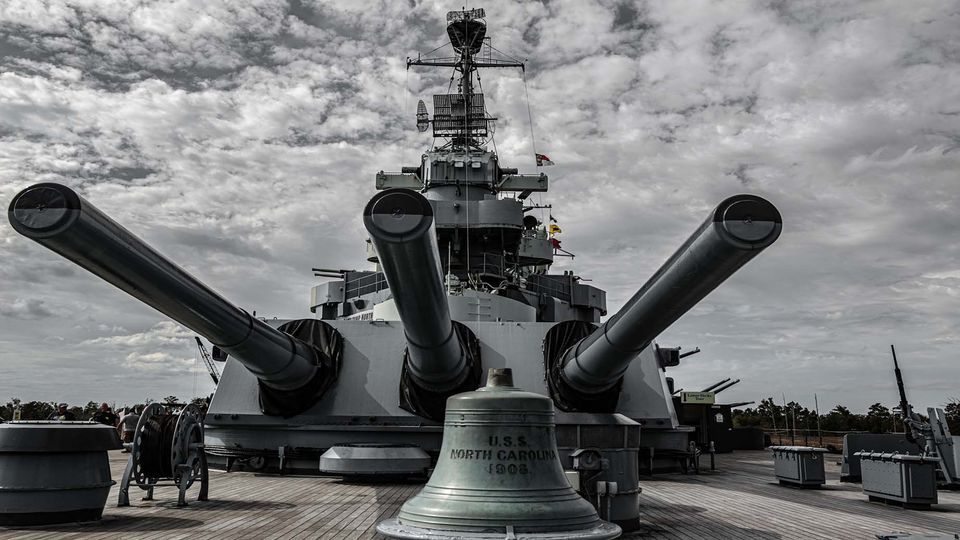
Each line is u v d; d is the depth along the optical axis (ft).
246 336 29.27
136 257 21.45
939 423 39.50
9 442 22.36
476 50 55.36
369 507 26.27
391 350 38.88
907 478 29.12
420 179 52.01
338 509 25.77
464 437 16.43
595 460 20.77
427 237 19.11
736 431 84.99
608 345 28.53
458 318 42.06
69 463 22.90
